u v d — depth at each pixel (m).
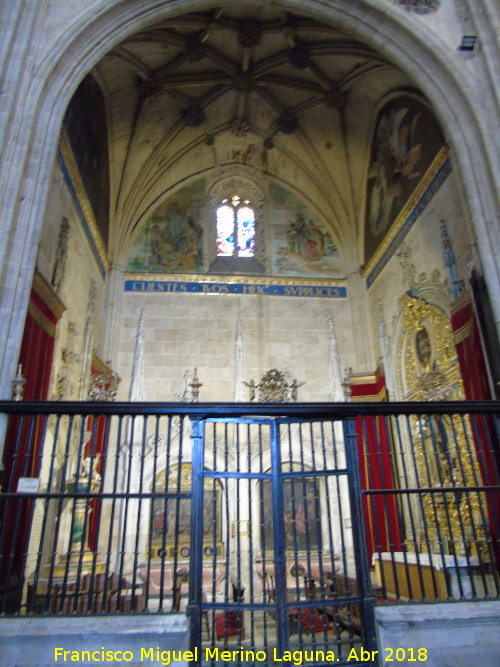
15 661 5.47
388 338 17.56
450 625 6.07
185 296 19.81
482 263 9.39
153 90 17.66
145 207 20.88
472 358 11.66
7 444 8.73
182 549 15.00
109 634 5.62
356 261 20.64
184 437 16.11
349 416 6.96
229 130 20.94
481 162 9.95
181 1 11.34
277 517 6.43
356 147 19.80
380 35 11.41
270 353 19.33
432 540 12.97
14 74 9.35
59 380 13.17
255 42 16.80
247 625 9.40
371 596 6.24
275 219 21.73
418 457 14.38
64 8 10.43
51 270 12.55
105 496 6.21
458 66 10.62
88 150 15.77
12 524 8.94
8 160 8.86
